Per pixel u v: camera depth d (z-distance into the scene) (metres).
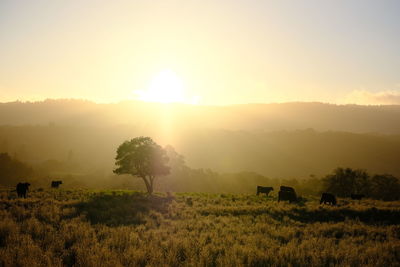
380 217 22.11
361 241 14.52
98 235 13.23
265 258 10.72
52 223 15.73
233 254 10.90
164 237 13.86
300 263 10.40
